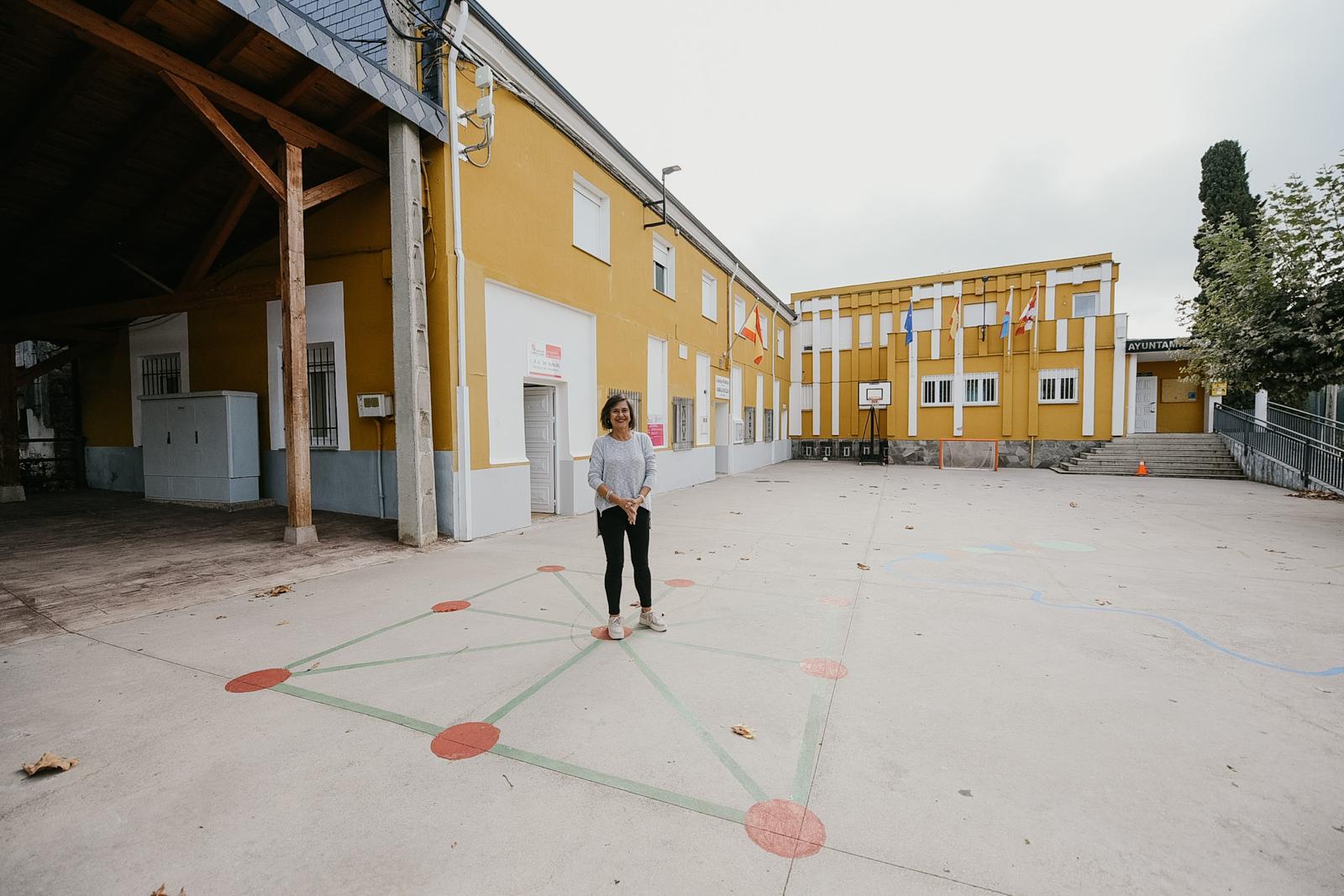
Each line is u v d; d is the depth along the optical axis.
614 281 11.06
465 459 7.38
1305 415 14.46
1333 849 2.00
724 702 3.13
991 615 4.61
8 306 10.15
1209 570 6.01
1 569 5.59
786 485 15.30
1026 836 2.08
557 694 3.21
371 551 6.58
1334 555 6.68
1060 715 2.98
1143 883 1.85
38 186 7.65
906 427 23.67
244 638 4.00
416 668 3.55
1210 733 2.80
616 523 4.04
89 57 5.73
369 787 2.36
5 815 2.17
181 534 7.16
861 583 5.55
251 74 5.87
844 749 2.67
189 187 7.88
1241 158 21.02
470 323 7.45
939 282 23.58
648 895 1.80
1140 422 22.80
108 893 1.82
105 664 3.55
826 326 26.11
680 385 14.41
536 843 2.04
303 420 6.62
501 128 8.02
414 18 6.99
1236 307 10.49
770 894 1.80
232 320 9.45
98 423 11.69
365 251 7.88
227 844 2.03
